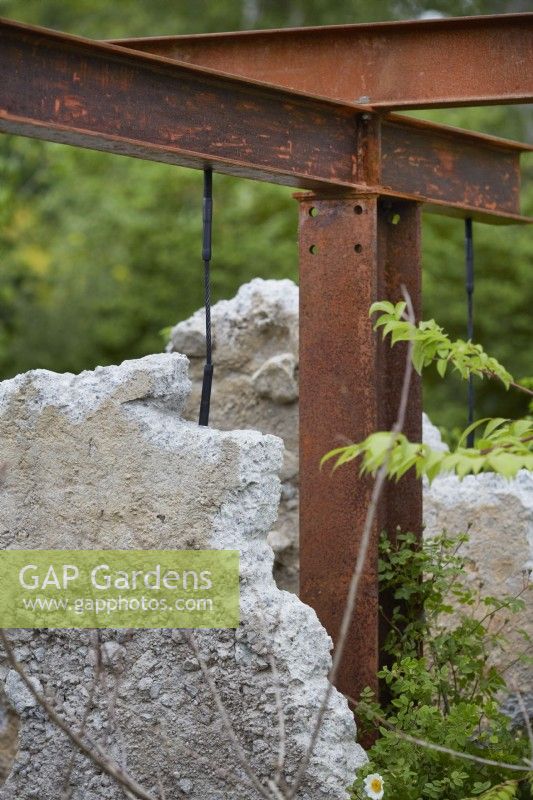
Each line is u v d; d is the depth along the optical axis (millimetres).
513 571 5266
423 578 5031
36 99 3596
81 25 19281
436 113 15492
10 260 16016
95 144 3840
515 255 15180
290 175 4312
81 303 16531
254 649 3863
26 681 3012
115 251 16828
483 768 4145
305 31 4648
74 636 4062
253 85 4133
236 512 3930
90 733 4012
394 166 4797
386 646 4520
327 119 4453
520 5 18219
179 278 16375
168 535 3967
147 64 3861
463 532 5387
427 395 14750
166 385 4051
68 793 3473
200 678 3922
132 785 3027
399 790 3891
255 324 5965
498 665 5172
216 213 15930
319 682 3926
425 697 4281
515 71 4406
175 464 3973
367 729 4273
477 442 3576
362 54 4594
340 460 3219
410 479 4762
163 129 3926
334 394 4480
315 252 4543
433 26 4492
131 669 3994
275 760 3836
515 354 15016
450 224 15266
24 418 4168
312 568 4500
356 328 4441
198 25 18656
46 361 16391
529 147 5453
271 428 5914
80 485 4082
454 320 14938
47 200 16203
